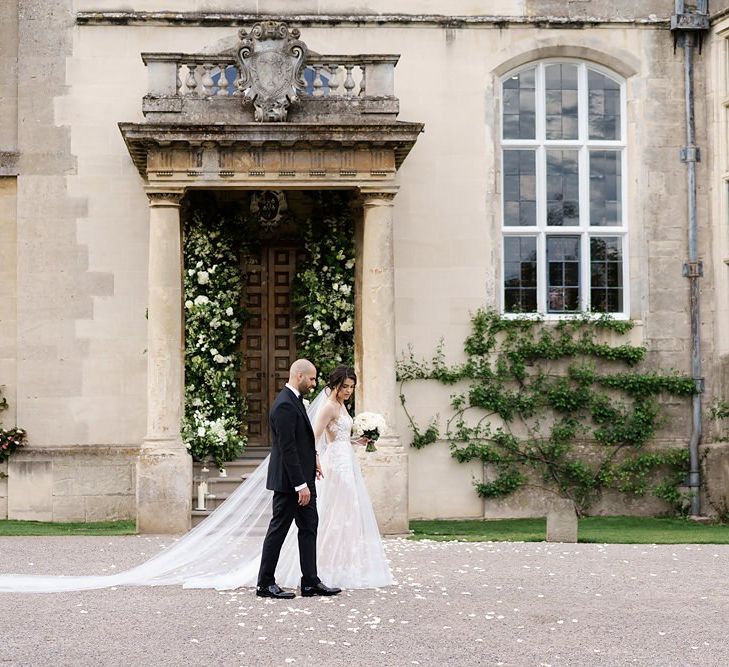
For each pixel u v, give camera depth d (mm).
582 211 19906
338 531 11461
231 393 19281
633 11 19797
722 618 9930
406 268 19328
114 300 19047
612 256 19891
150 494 16797
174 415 17062
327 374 19172
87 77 19172
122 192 19125
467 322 19391
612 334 19641
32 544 15250
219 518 12289
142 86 19219
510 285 19781
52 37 19156
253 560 11812
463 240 19438
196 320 19016
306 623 9594
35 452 18812
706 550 14562
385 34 19484
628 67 19828
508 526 18047
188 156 16938
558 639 9047
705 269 19781
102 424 18969
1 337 19109
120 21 19172
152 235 17016
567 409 19406
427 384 19266
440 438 19219
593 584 11734
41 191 19062
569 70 19938
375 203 17156
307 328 19344
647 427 19438
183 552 12250
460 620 9758
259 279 19891
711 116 19688
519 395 19344
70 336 18984
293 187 17156
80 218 19047
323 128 16766
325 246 19359
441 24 19516
